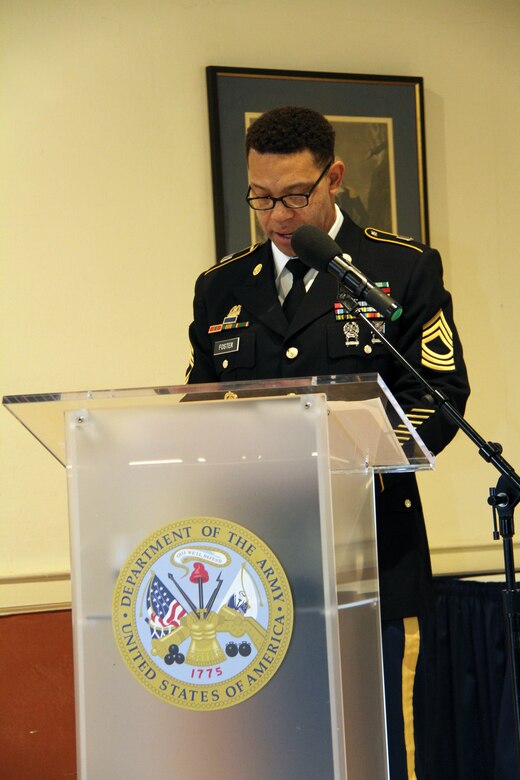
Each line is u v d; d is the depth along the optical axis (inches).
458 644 136.9
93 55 152.6
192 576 56.8
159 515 57.1
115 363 150.3
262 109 155.4
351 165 157.6
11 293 148.0
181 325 152.7
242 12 157.3
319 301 94.0
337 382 55.1
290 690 55.6
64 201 150.5
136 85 153.6
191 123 154.8
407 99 160.4
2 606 142.8
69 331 149.3
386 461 69.9
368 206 157.8
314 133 94.0
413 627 83.5
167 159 153.9
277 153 92.8
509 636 75.8
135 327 151.4
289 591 55.8
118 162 152.4
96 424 57.9
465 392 90.5
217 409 57.1
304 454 56.2
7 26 150.2
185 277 153.3
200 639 56.5
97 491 57.6
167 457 57.3
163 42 154.7
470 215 163.3
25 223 149.3
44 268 149.3
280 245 95.7
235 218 153.4
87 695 57.0
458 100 164.2
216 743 56.0
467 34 165.3
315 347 92.4
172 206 153.6
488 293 162.9
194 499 56.9
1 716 138.2
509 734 124.2
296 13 159.0
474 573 156.3
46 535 145.9
